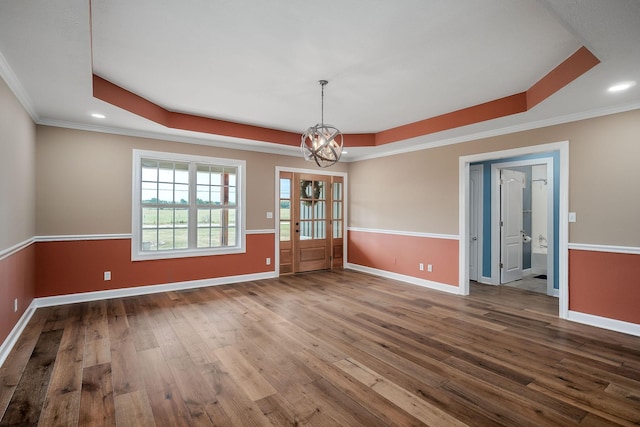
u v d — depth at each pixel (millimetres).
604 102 3203
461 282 4727
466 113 4078
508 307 4133
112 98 3330
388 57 2717
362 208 6457
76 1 1689
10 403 2039
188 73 3059
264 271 5738
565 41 2443
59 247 4059
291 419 1907
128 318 3602
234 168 5527
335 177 6652
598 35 1965
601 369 2523
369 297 4547
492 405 2051
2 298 2650
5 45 2166
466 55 2674
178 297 4480
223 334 3170
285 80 3209
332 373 2441
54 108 3494
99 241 4316
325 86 3367
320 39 2434
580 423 1887
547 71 2980
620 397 2146
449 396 2148
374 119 4625
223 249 5312
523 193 6625
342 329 3326
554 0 1662
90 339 3025
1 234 2604
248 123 4871
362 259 6457
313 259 6395
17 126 3012
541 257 6586
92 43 2504
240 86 3381
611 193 3385
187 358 2666
